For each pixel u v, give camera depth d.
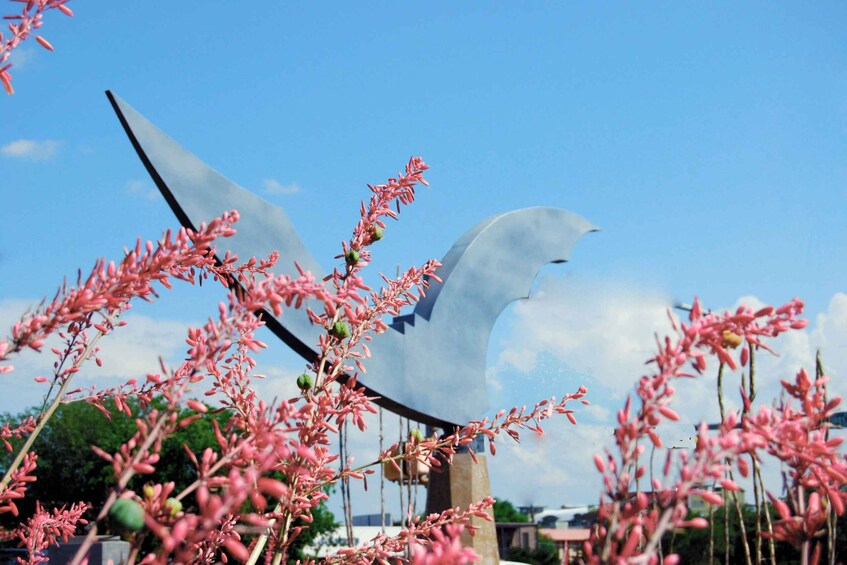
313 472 2.18
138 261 1.66
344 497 8.58
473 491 9.23
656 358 1.23
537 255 10.44
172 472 20.38
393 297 2.75
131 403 24.95
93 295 1.56
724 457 1.11
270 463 1.23
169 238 1.68
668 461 1.11
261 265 2.30
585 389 2.64
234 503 1.15
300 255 6.91
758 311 1.27
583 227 11.06
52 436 25.22
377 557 2.34
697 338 1.24
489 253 10.03
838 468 1.20
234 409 2.15
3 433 2.45
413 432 2.58
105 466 25.02
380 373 8.52
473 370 9.45
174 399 1.40
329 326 2.52
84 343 2.33
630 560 1.02
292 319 6.69
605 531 1.13
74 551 6.24
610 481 1.13
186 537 1.27
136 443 1.37
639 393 1.19
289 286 1.58
